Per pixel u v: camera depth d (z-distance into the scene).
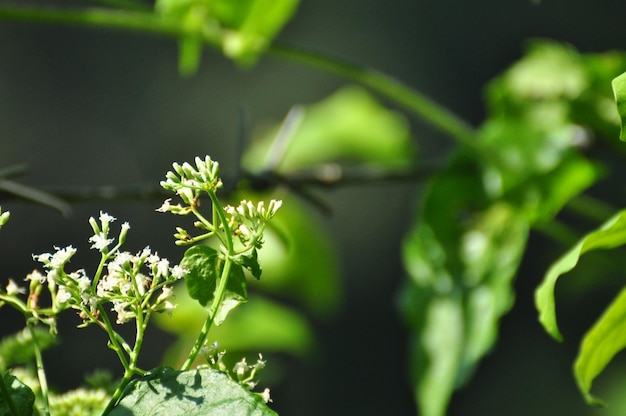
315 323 3.91
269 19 1.03
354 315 3.99
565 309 2.80
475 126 4.28
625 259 1.07
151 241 3.52
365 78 1.03
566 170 1.05
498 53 4.25
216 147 4.30
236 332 1.08
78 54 4.37
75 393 0.67
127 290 0.63
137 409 0.62
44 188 0.81
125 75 4.38
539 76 1.12
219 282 0.63
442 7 4.37
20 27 4.34
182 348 1.07
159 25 1.01
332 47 4.43
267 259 1.22
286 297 1.97
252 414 0.61
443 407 0.99
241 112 0.87
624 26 3.83
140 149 4.31
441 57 4.36
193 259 0.63
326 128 1.34
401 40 4.39
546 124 1.08
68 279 0.63
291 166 1.33
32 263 3.80
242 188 0.89
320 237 1.23
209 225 0.63
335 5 4.48
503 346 3.13
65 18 0.93
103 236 0.63
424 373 1.01
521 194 1.05
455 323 1.01
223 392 0.62
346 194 4.08
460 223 1.05
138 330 0.63
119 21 0.98
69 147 4.27
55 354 3.08
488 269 1.02
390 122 1.35
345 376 3.86
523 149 1.06
